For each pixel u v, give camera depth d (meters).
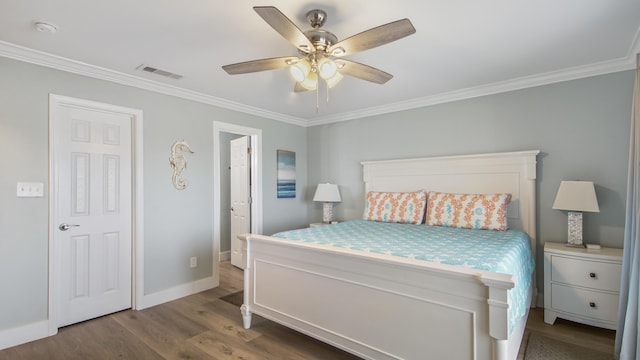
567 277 2.54
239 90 3.34
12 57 2.31
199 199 3.48
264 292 2.43
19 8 1.79
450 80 3.07
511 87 3.13
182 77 2.94
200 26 2.02
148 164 3.06
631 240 2.08
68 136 2.63
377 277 1.79
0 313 2.27
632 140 2.05
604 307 2.39
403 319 1.70
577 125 2.83
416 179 3.72
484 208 3.01
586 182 2.62
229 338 2.41
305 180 4.89
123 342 2.35
